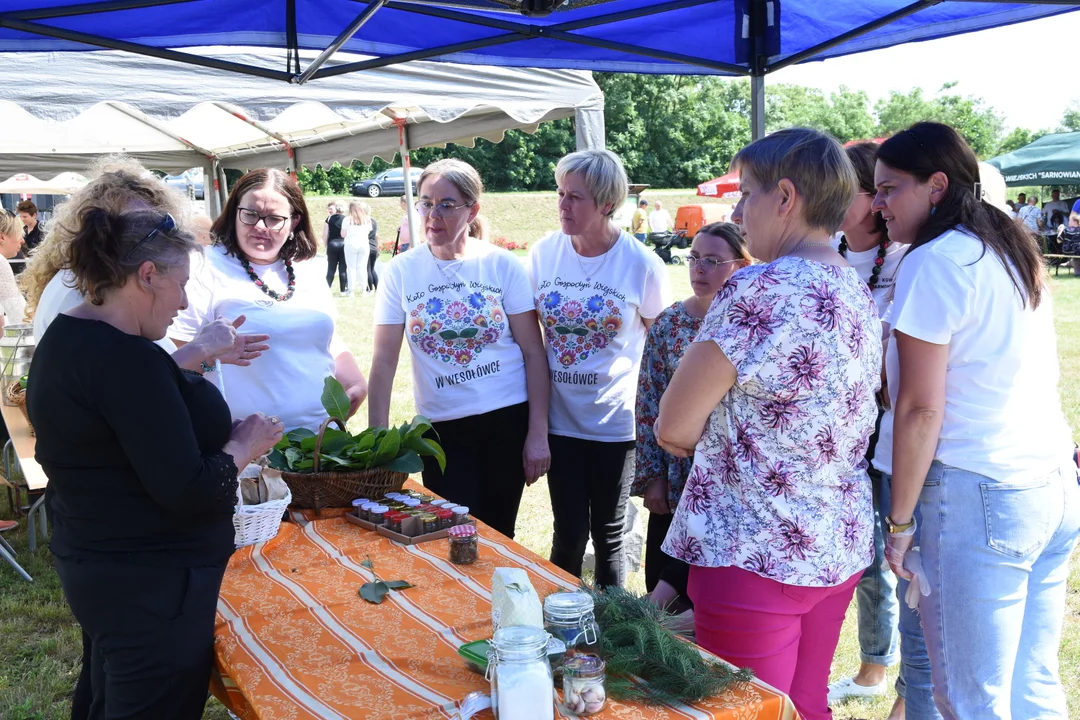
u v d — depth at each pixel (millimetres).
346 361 3229
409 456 2598
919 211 1921
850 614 3672
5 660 3461
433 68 4641
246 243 2887
